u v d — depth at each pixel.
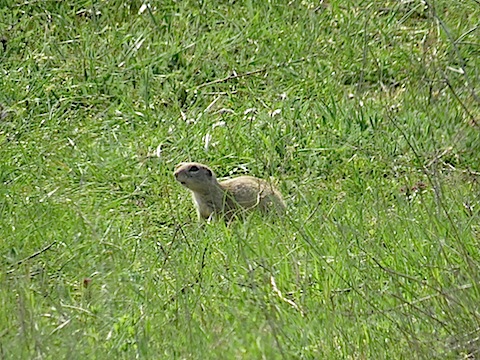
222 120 13.92
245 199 12.09
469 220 10.19
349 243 10.29
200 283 9.83
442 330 8.67
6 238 11.01
